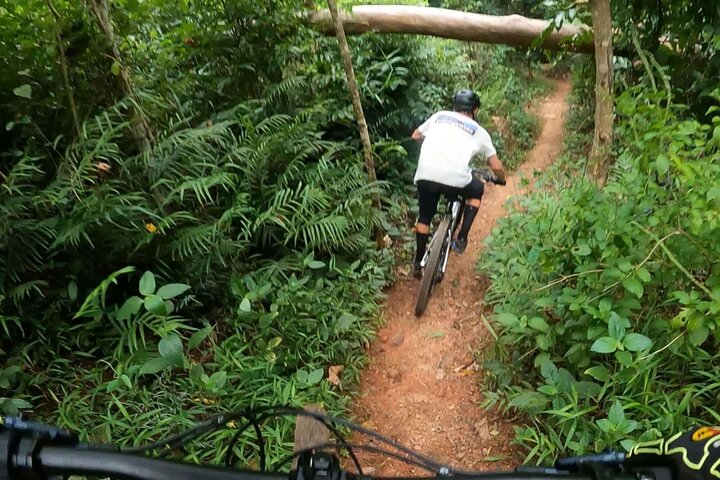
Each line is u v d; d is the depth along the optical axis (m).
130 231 3.57
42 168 3.94
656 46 5.09
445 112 4.71
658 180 3.26
